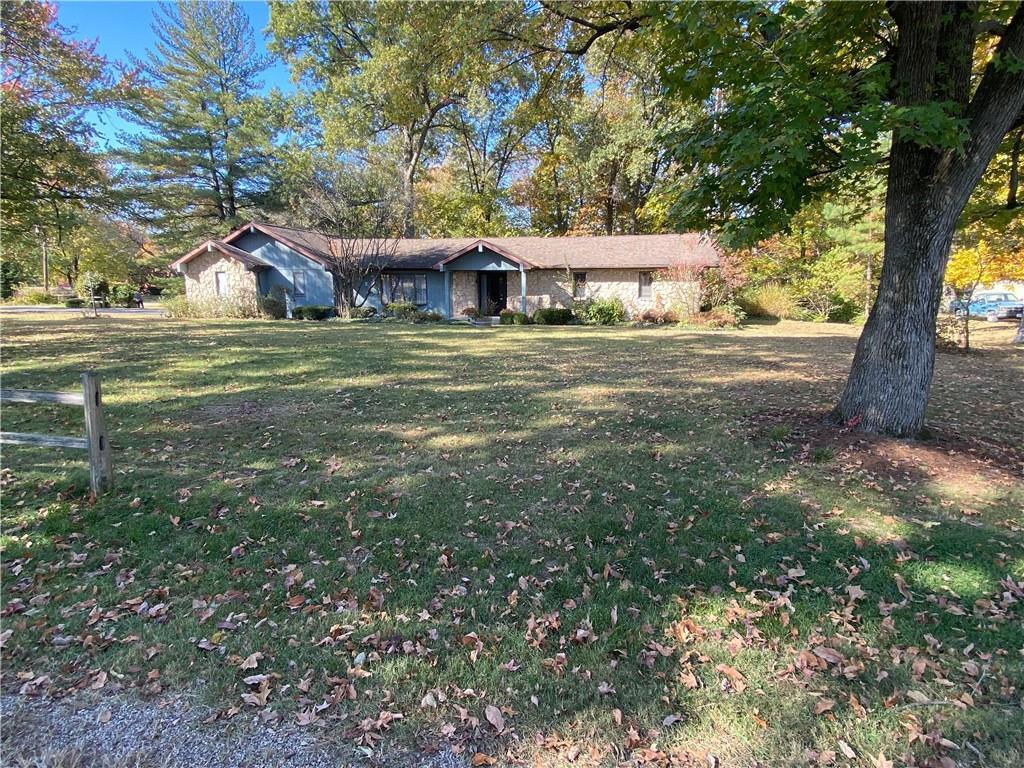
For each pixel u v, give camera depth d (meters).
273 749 2.07
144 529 3.75
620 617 2.91
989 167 6.89
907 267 5.30
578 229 33.03
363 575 3.29
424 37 9.06
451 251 24.83
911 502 4.27
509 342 14.88
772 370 10.40
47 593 3.02
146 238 35.56
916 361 5.41
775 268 23.91
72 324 18.52
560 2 7.66
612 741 2.14
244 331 16.61
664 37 4.89
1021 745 2.11
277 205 33.75
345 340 14.55
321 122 32.47
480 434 6.10
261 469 4.95
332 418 6.69
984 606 2.97
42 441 4.21
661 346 14.29
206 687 2.38
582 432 6.18
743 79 4.69
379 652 2.63
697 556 3.52
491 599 3.07
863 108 4.06
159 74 31.00
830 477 4.76
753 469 4.98
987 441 5.77
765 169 4.63
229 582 3.19
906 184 5.16
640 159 25.67
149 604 2.96
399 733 2.16
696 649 2.67
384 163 26.77
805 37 4.33
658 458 5.30
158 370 9.50
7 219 17.00
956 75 4.73
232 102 32.44
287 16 29.39
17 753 2.02
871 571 3.34
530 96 11.98
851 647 2.67
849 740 2.14
